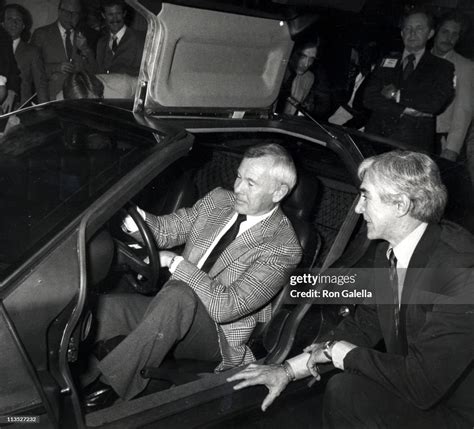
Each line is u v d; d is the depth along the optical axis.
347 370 1.85
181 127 2.09
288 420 1.98
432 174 1.73
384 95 4.07
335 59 5.01
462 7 5.79
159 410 1.65
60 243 1.49
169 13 1.90
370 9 5.41
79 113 2.14
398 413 1.82
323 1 5.10
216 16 2.04
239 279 2.20
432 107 3.98
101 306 2.17
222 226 2.41
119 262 2.10
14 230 1.83
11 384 1.39
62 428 1.46
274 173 2.20
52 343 1.49
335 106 4.65
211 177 2.88
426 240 1.78
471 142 4.59
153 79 2.01
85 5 4.56
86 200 1.62
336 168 2.62
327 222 2.65
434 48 4.50
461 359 1.64
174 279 2.17
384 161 1.75
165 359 2.23
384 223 1.78
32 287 1.44
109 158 1.94
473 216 2.35
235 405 1.79
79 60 4.43
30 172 2.07
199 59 2.12
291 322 2.05
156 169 1.75
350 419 1.88
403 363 1.72
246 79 2.38
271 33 2.30
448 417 1.80
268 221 2.28
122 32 4.38
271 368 1.93
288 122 2.49
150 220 2.41
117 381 1.93
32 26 4.89
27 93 4.43
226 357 2.20
